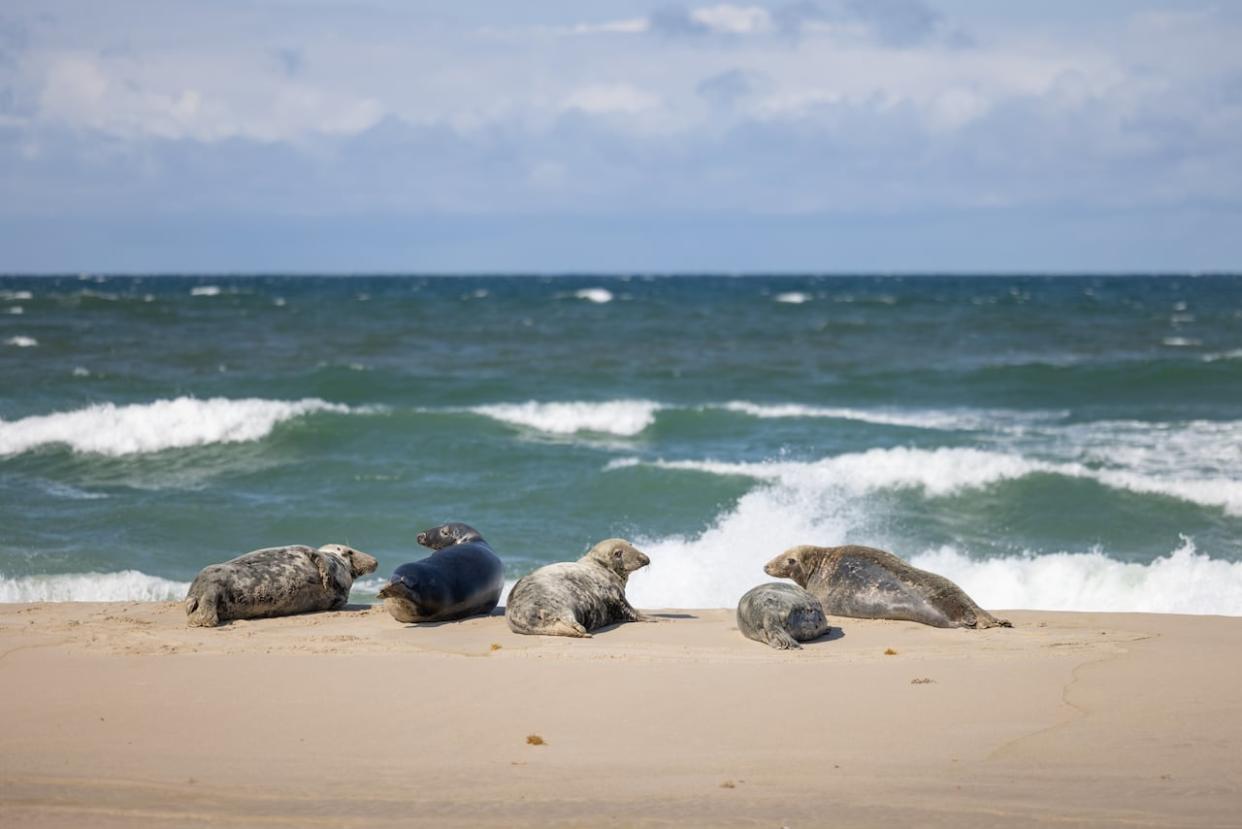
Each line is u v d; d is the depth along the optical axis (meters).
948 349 73.56
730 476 33.75
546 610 17.17
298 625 17.95
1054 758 10.75
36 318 85.56
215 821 9.09
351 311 105.50
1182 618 19.16
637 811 9.33
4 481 33.66
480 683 13.84
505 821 9.09
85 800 9.66
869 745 11.29
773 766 10.64
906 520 30.25
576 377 57.25
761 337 80.81
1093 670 14.31
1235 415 46.81
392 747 11.36
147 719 12.35
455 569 18.61
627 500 32.31
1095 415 47.25
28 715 12.52
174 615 18.92
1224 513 30.89
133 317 89.50
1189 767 10.42
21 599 22.70
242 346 68.56
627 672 14.38
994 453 36.97
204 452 37.25
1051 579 24.72
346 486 33.81
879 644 16.36
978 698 12.98
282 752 11.20
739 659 15.18
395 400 49.28
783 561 19.66
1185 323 96.12
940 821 9.02
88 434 38.03
